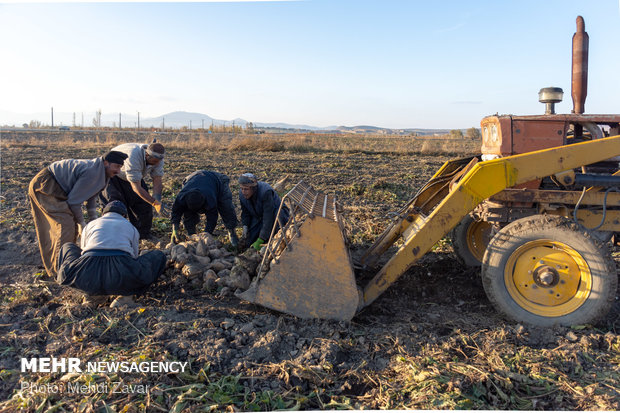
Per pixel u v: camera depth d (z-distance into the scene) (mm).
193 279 4691
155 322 3840
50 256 4824
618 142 3713
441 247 6156
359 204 9516
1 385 2973
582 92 4199
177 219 5941
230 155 20828
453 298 4641
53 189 4656
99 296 4223
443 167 5207
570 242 3732
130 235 4293
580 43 4188
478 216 4508
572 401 2854
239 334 3643
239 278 4449
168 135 42844
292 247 3895
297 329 3795
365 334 3736
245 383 3049
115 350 3373
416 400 2811
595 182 3844
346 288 3879
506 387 2971
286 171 14766
